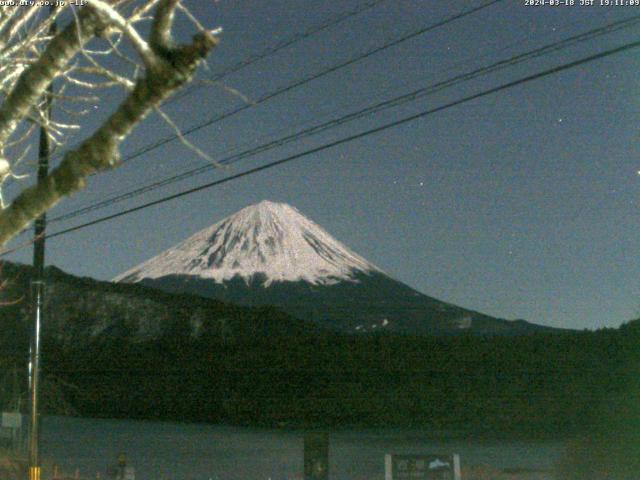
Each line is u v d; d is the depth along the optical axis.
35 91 3.81
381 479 30.17
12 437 32.81
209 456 38.53
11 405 53.53
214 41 3.37
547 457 36.59
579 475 24.95
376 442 46.41
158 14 3.35
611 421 25.42
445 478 18.08
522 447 42.03
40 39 4.84
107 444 44.78
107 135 3.49
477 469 31.14
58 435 50.34
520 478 28.72
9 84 4.73
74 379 79.12
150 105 3.44
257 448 42.91
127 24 3.52
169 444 45.19
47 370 83.38
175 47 3.37
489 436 49.16
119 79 4.35
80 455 38.75
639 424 24.72
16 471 28.20
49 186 3.57
